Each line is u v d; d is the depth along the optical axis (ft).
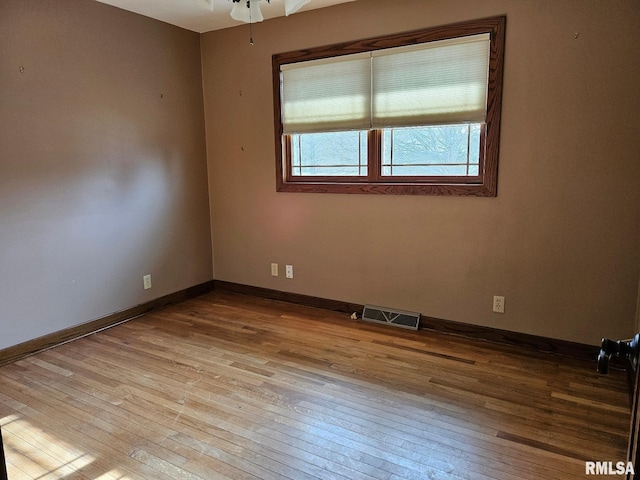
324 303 12.91
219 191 14.34
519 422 7.32
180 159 13.47
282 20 12.10
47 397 8.21
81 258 11.01
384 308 11.89
